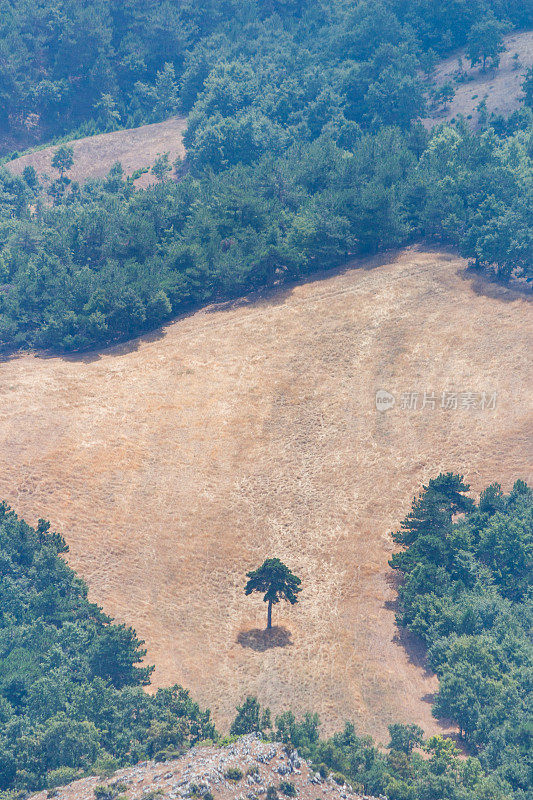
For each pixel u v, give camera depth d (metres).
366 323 115.69
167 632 75.12
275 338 115.00
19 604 71.94
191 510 90.44
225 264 122.50
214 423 102.00
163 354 114.56
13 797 50.97
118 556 84.75
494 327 112.62
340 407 103.06
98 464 96.06
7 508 82.56
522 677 61.06
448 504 80.38
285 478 94.25
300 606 78.12
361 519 88.19
